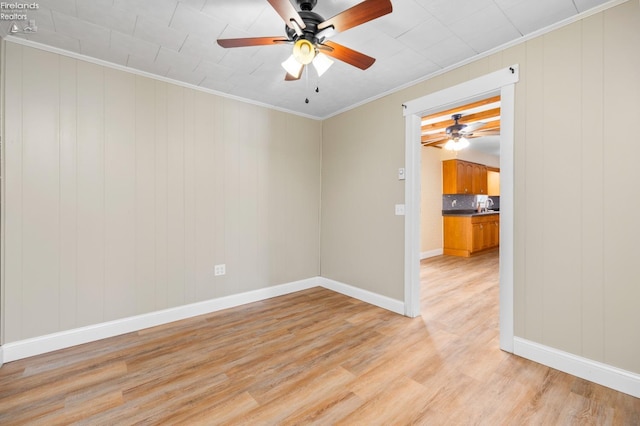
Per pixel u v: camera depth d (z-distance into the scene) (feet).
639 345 5.51
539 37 6.66
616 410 5.20
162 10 5.98
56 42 7.16
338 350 7.44
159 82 9.03
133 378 6.25
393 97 10.05
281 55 7.79
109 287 8.25
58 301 7.52
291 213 12.34
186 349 7.51
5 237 6.82
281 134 11.94
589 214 6.06
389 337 8.14
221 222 10.38
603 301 5.90
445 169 21.35
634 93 5.53
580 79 6.12
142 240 8.79
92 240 7.99
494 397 5.61
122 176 8.43
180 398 5.62
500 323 7.38
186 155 9.59
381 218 10.54
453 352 7.30
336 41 7.09
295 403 5.49
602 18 5.83
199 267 9.91
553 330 6.55
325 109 12.12
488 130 16.05
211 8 5.93
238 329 8.71
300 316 9.70
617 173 5.73
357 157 11.46
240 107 10.77
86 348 7.54
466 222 20.20
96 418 5.09
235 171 10.69
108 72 8.18
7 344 6.85
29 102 7.10
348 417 5.12
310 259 13.06
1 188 6.72
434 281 13.88
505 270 7.24
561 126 6.39
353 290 11.63
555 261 6.51
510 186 7.12
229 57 7.90
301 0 5.56
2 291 6.78
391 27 6.53
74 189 7.72
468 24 6.42
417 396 5.66
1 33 6.63
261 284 11.45
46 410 5.28
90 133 7.93
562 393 5.68
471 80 7.89
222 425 4.95
